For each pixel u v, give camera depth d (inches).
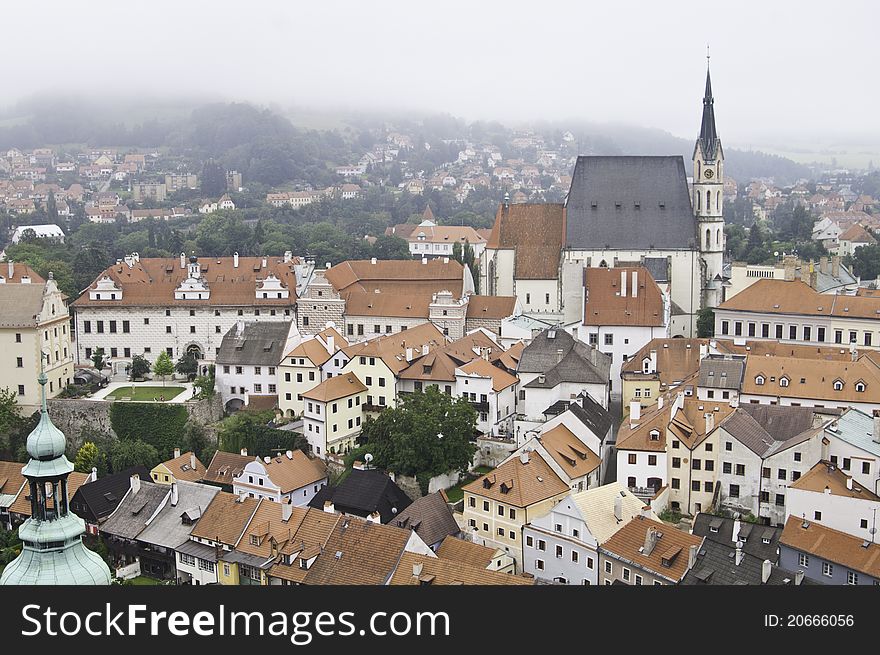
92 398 7790.4
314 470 6481.3
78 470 6968.5
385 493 5871.1
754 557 4562.0
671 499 5895.7
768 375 6737.2
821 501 5128.0
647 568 4655.5
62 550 2364.7
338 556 4815.5
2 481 6491.1
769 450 5654.5
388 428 6432.1
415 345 7667.3
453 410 6427.2
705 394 6811.0
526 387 7007.9
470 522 5698.8
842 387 6550.2
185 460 6752.0
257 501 5438.0
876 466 5383.9
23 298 7701.8
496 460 6761.8
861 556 4451.3
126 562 5713.6
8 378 7652.6
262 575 5004.9
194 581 5374.0
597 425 6412.4
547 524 5216.5
